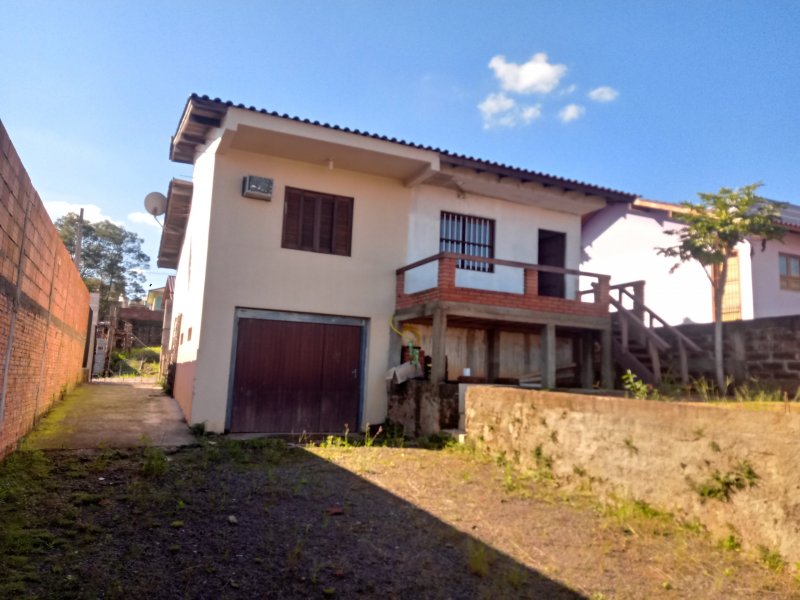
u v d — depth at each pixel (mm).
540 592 3844
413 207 11836
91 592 3395
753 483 4352
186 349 11977
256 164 10531
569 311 11141
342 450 8086
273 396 10344
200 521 4738
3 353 5539
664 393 9414
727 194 9875
